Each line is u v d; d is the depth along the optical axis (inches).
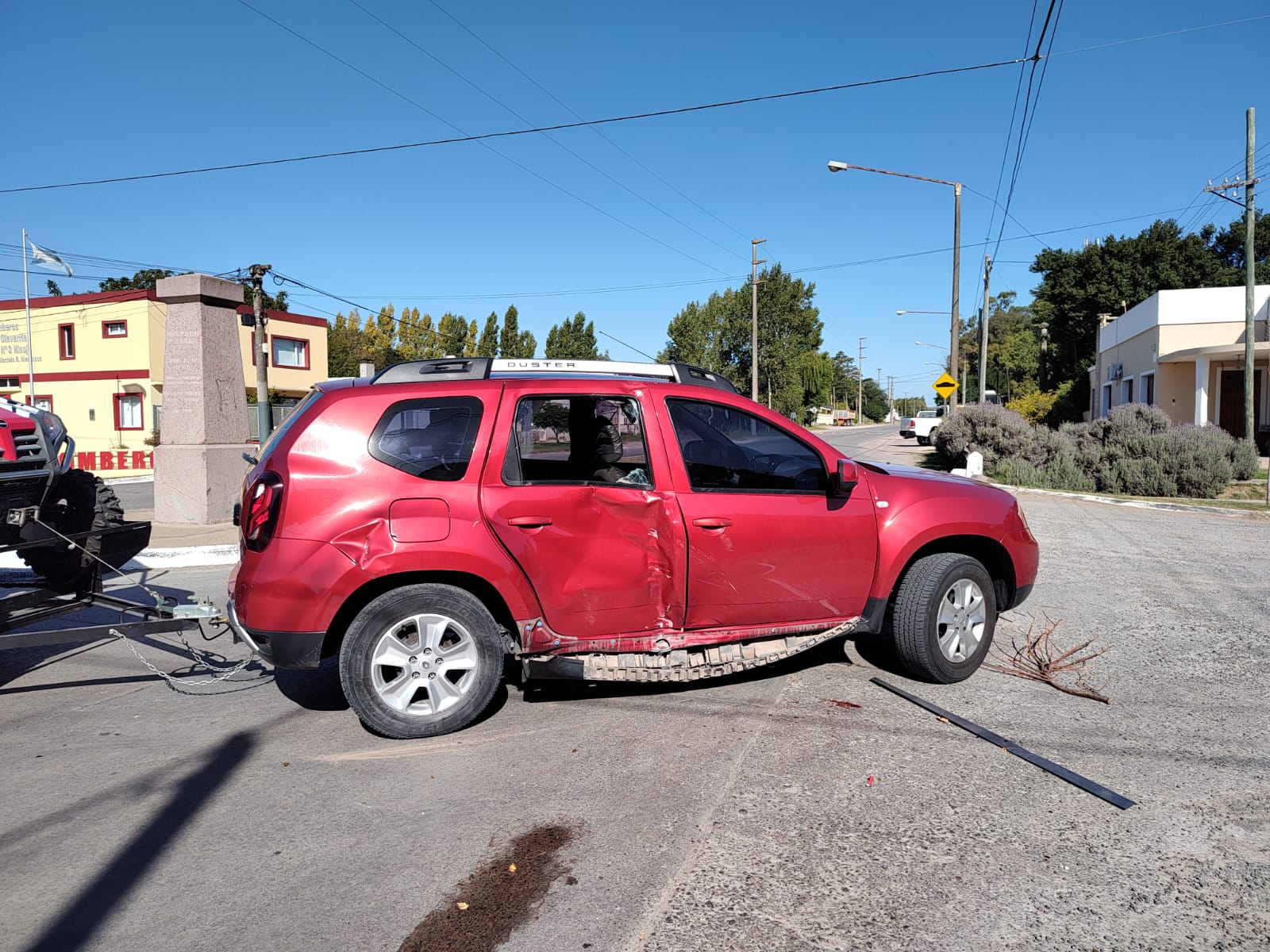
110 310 1306.6
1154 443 719.7
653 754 154.7
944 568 189.2
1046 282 1946.4
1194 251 1724.9
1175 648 225.0
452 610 158.9
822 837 125.4
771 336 2402.8
